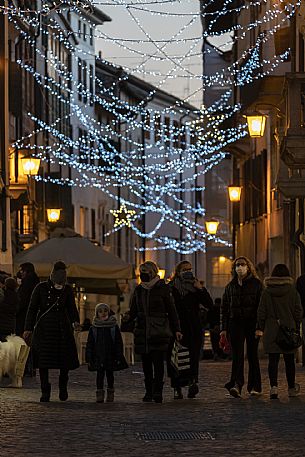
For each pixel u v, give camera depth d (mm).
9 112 53406
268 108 46219
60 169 80812
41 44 75750
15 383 27875
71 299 24047
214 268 103688
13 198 51281
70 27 87125
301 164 36469
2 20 49875
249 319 24766
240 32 67250
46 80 76938
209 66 84250
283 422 19172
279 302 24312
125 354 41031
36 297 24062
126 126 106812
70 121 89875
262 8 55438
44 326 23781
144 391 27266
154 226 115688
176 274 25234
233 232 71438
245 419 19719
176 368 24672
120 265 39781
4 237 48375
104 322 24047
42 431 17969
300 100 34594
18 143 57281
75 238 40781
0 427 18500
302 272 43094
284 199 47031
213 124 79125
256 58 48938
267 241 55844
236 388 24641
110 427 18578
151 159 115125
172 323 24047
